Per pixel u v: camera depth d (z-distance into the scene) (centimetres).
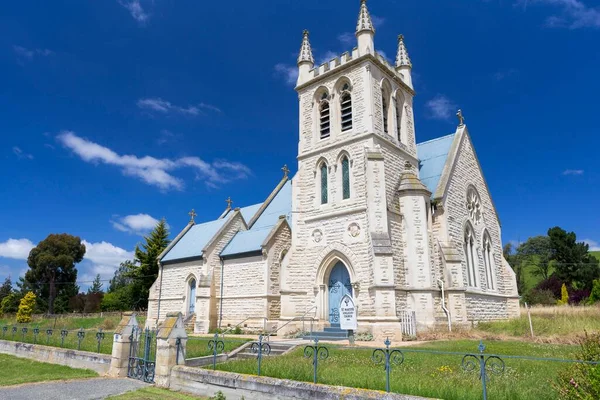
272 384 1160
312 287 2861
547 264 8712
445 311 2711
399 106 3341
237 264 3534
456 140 3472
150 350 1678
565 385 871
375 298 2478
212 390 1297
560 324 2527
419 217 2803
